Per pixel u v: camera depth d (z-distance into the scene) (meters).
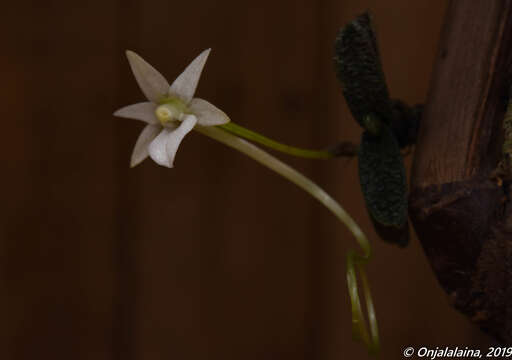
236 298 0.63
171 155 0.43
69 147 0.63
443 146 0.43
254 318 0.63
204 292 0.63
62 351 0.63
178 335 0.64
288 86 0.63
